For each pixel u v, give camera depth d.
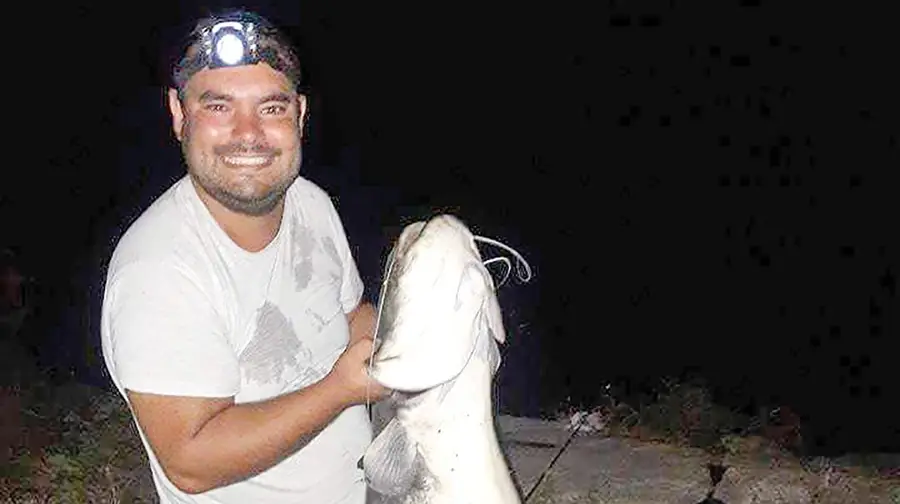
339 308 1.65
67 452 3.13
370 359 1.41
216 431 1.42
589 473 2.99
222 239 1.48
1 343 4.35
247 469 1.44
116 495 2.85
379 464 1.51
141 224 1.49
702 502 2.69
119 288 1.45
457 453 1.48
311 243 1.62
